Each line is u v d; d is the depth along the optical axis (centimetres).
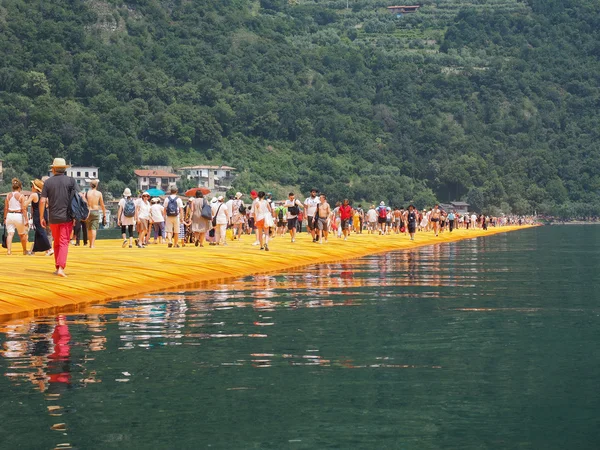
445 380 872
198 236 3503
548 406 766
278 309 1495
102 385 852
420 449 643
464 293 1802
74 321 1328
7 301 1488
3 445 652
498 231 10525
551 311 1461
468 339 1138
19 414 739
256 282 2095
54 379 879
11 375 899
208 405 771
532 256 3625
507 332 1203
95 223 3178
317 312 1449
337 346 1082
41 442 659
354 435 679
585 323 1301
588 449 644
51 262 2239
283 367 941
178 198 3362
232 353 1031
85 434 680
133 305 1556
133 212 3291
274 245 3662
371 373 908
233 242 3984
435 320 1338
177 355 1018
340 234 5019
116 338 1152
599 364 955
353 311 1463
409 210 5278
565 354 1020
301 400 789
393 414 741
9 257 2469
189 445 653
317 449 643
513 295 1759
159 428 698
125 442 660
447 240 6031
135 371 920
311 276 2309
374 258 3341
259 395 809
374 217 6500
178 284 2002
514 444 655
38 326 1270
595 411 748
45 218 2523
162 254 2744
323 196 4106
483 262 3080
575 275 2383
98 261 2320
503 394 811
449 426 704
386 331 1215
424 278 2247
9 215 2619
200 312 1448
